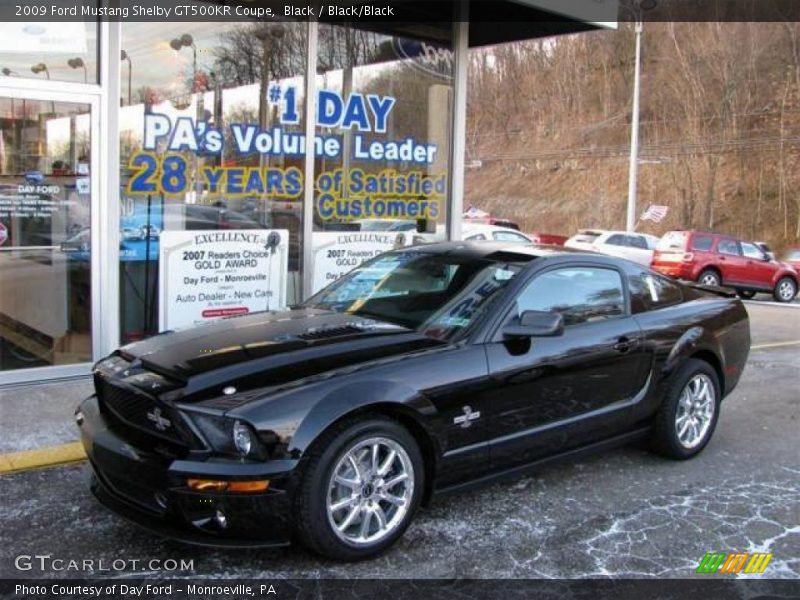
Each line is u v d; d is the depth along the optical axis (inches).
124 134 274.4
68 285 265.9
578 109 2010.3
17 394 245.3
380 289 190.5
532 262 181.6
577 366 177.2
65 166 261.9
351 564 144.4
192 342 163.5
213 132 294.7
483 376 159.0
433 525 162.7
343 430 139.9
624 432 194.5
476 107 2257.6
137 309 281.4
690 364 205.8
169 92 283.0
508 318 168.4
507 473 169.3
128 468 140.6
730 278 779.4
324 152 325.7
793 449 221.8
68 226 264.4
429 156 358.6
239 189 303.1
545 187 1967.3
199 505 131.9
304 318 178.7
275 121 310.5
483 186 2106.3
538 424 171.0
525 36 386.3
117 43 265.3
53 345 265.1
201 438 134.3
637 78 1172.5
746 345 229.5
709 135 1680.6
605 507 174.7
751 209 1552.7
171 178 286.2
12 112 251.8
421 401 149.1
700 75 1729.8
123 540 152.7
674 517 169.9
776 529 165.0
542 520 166.9
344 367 148.0
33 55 253.4
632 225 1179.3
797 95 1569.9
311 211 323.0
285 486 133.6
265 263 310.7
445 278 183.8
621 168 1824.6
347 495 142.3
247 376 143.6
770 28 1669.5
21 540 152.3
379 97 339.9
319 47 319.9
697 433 210.7
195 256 292.8
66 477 184.2
